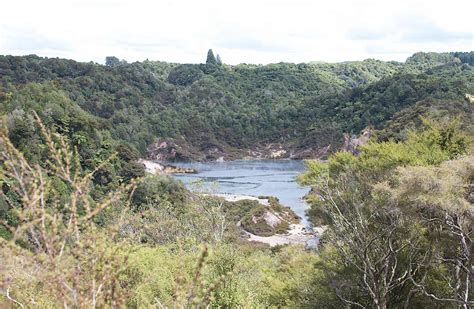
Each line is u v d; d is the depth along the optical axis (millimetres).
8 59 143625
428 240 13531
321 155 141625
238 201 66312
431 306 14484
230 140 159625
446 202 11375
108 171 54781
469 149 15312
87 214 3572
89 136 71312
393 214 14039
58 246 3342
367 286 13992
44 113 68250
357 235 14430
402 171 12500
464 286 14023
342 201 16016
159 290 9625
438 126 17047
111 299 3623
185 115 165000
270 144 159500
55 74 153750
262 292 16922
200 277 3938
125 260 3758
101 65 177375
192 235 27422
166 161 140250
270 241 52688
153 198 46906
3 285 3186
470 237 12414
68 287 3262
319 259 17812
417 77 143875
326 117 160125
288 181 97375
